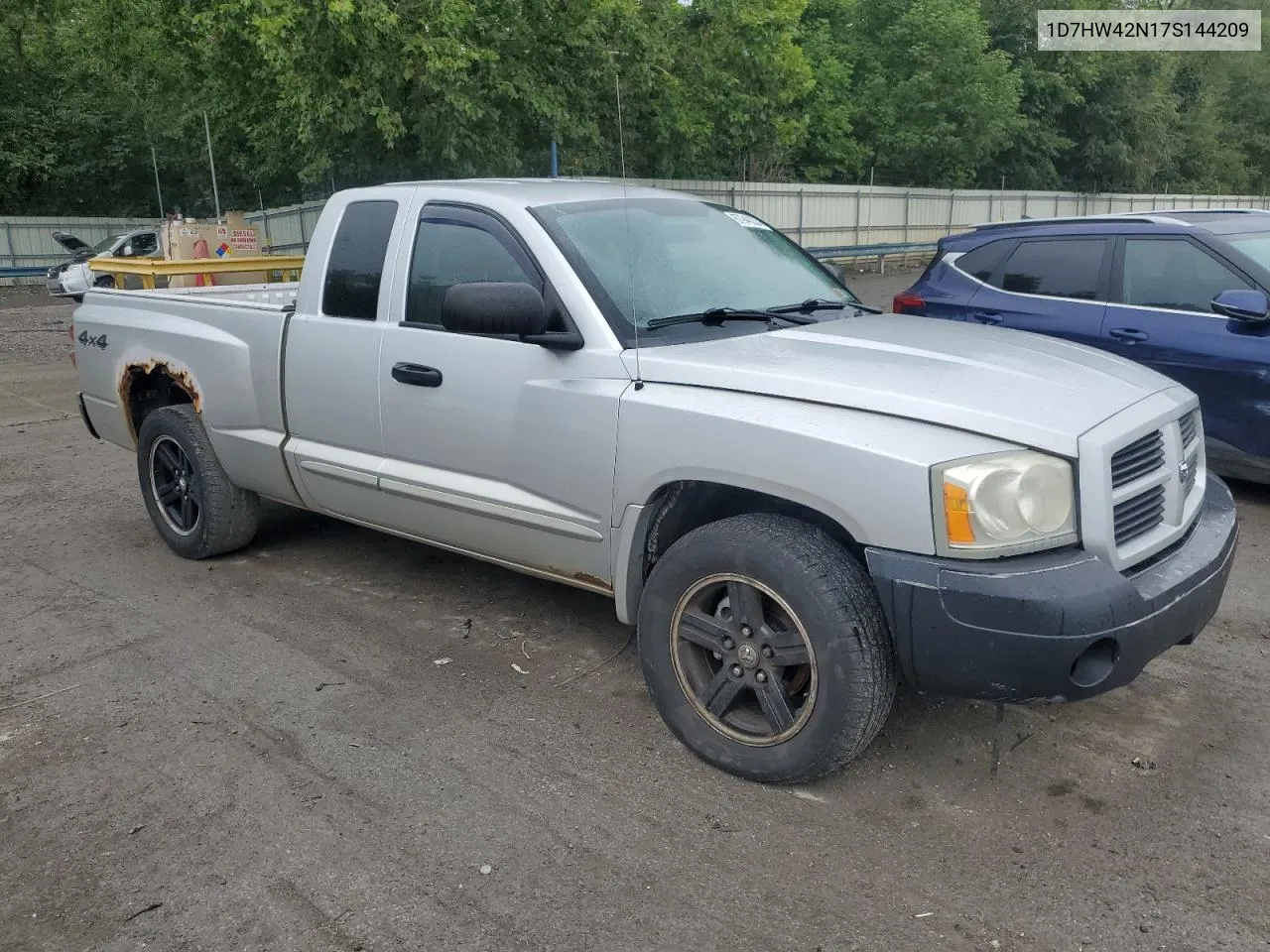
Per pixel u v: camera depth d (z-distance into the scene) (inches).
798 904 107.9
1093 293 257.4
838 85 1284.4
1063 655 109.3
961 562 111.5
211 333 200.8
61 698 156.2
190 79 721.6
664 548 144.3
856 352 137.4
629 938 103.3
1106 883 110.7
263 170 852.6
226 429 200.7
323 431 182.1
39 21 1109.7
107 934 105.1
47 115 1230.3
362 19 540.1
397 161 637.9
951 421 115.8
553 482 147.3
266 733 144.7
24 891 112.1
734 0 866.8
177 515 222.5
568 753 138.3
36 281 1059.9
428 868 114.7
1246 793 126.6
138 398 229.9
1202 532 134.1
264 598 195.8
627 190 173.8
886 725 142.9
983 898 108.4
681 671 134.8
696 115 890.7
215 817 124.8
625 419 136.4
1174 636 119.8
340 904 109.0
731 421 125.3
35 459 314.8
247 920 106.8
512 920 106.2
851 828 120.8
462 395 157.0
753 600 126.5
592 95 682.8
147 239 860.0
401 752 139.2
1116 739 139.5
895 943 102.0
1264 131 2066.9
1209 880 111.0
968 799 126.2
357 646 173.6
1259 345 227.8
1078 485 114.6
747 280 165.5
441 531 169.2
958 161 1321.4
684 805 126.0
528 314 138.2
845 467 116.1
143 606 192.9
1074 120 1524.4
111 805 127.8
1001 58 1285.7
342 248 180.5
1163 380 141.0
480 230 158.6
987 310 273.4
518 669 163.6
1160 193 1742.1
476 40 614.5
